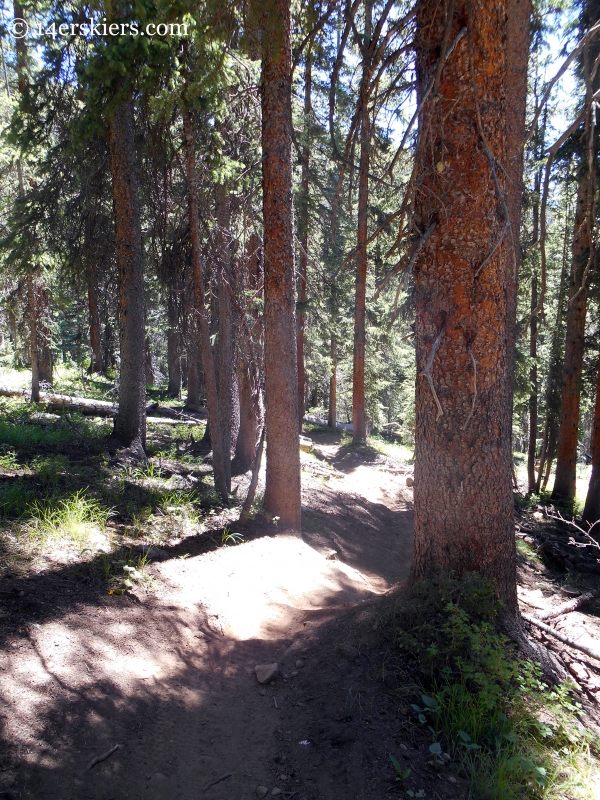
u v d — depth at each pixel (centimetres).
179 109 749
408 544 1172
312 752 340
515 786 306
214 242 859
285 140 776
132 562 567
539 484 1806
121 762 320
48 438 1036
